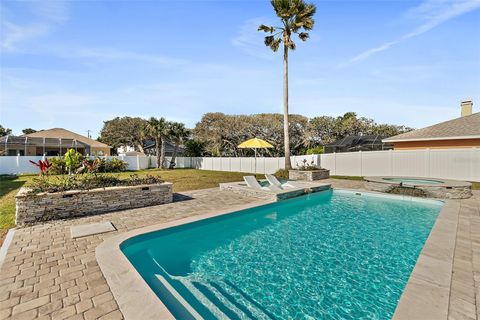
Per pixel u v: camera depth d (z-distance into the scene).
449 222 5.94
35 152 25.12
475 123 15.60
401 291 3.66
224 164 25.98
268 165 22.48
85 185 7.32
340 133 32.97
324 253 5.08
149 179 8.73
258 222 7.37
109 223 6.02
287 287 3.80
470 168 13.62
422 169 15.15
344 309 3.26
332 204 9.78
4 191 10.90
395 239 5.84
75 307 2.71
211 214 6.70
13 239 4.90
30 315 2.59
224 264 4.61
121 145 43.06
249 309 3.26
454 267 3.63
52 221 6.19
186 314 3.07
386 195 10.57
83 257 4.06
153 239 5.34
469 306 2.68
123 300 2.80
